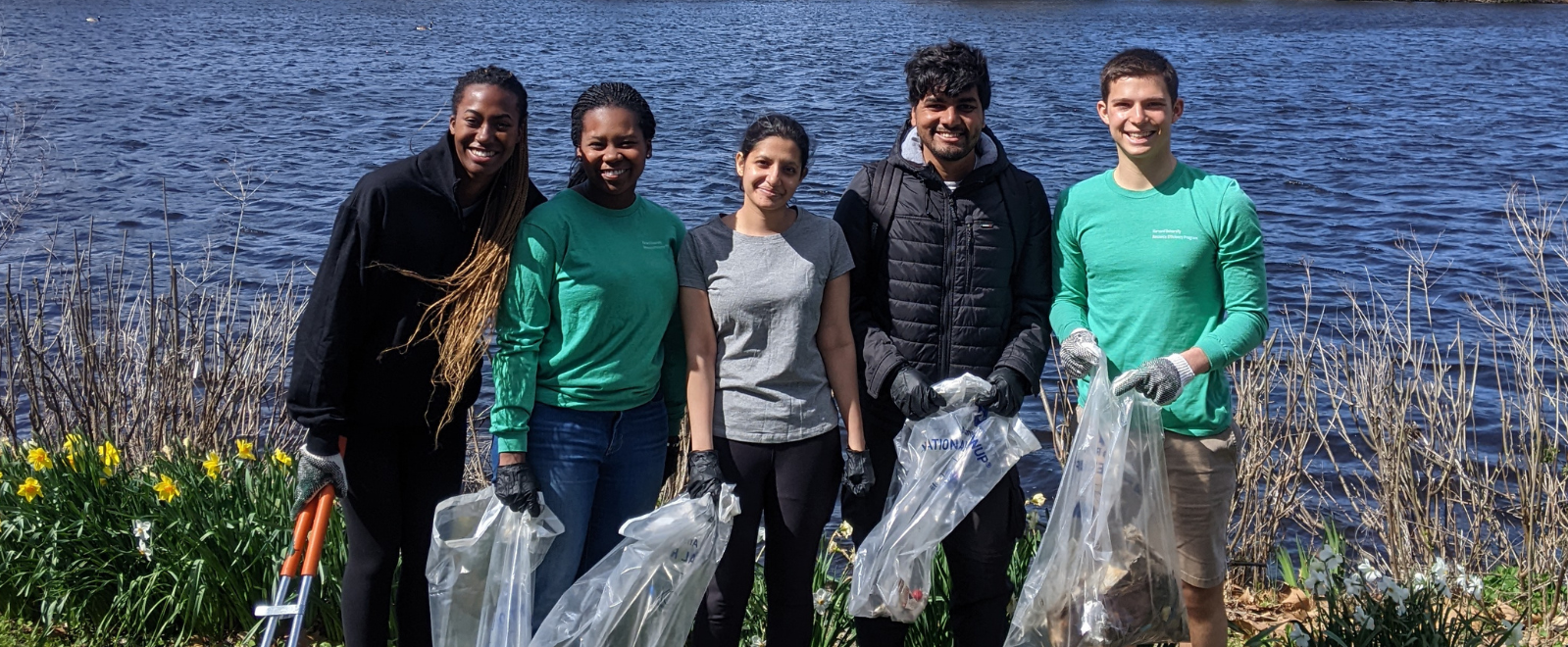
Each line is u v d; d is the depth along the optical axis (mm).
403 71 32125
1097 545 3416
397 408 3377
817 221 3459
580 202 3373
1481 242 13938
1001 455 3477
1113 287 3529
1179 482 3596
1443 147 21859
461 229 3342
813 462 3424
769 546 3498
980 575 3561
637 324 3355
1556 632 4508
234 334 6332
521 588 3279
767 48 40406
